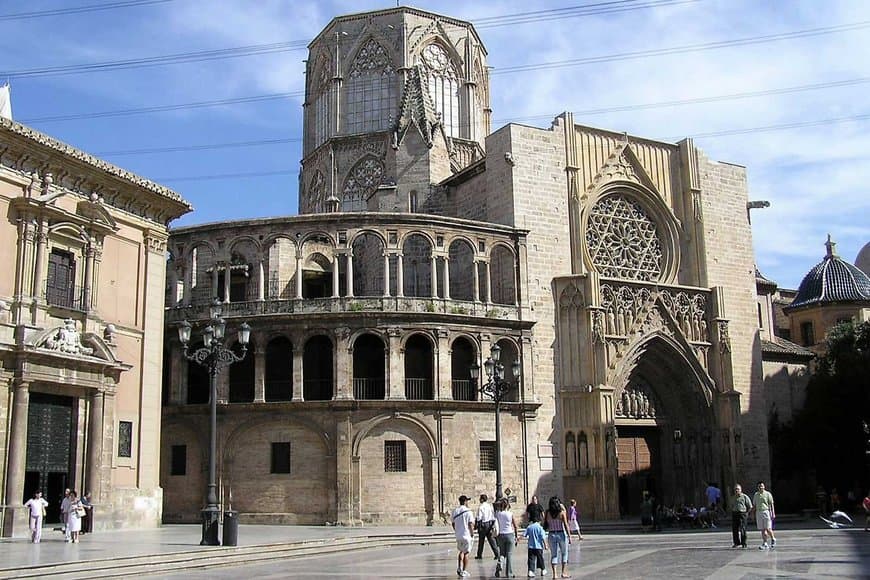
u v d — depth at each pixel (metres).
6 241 39.56
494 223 60.66
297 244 55.66
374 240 62.75
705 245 67.81
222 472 53.62
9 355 38.66
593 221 64.62
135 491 45.41
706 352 65.50
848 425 67.19
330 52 83.19
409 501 52.56
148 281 47.53
